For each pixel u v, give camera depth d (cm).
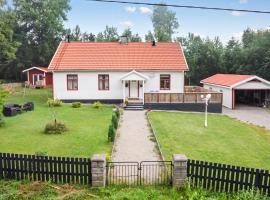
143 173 1179
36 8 6028
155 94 3002
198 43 6200
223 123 2498
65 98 3309
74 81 3291
